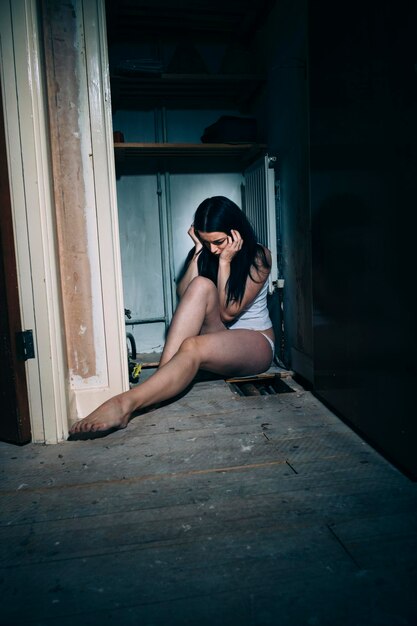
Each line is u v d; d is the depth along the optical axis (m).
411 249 1.35
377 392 1.62
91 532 1.24
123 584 1.04
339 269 1.87
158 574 1.07
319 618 0.92
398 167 1.39
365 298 1.66
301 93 2.38
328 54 1.87
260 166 2.87
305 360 2.47
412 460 1.43
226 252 2.40
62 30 1.94
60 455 1.73
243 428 1.91
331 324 1.99
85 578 1.06
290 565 1.08
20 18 1.71
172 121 3.43
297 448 1.71
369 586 1.00
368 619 0.92
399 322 1.44
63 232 2.01
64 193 2.00
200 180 3.48
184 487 1.46
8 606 0.99
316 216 2.08
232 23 3.21
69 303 2.06
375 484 1.43
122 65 2.86
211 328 2.43
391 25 1.39
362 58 1.59
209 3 2.95
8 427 1.85
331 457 1.63
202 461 1.63
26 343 1.81
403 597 0.97
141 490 1.45
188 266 2.69
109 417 1.84
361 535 1.18
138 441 1.82
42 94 1.78
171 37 3.30
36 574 1.08
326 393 2.10
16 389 1.79
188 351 2.14
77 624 0.93
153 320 3.51
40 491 1.47
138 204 3.45
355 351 1.77
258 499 1.37
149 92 3.27
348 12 1.68
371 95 1.54
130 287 3.49
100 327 2.10
